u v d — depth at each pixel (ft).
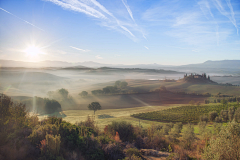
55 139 30.32
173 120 189.67
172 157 41.93
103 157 36.40
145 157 42.37
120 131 67.82
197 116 210.18
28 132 37.11
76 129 49.11
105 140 45.39
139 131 71.26
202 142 65.82
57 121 51.47
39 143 32.45
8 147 27.84
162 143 62.80
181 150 44.83
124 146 49.85
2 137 29.78
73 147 36.73
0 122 38.40
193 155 45.14
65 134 42.14
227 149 30.63
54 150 29.55
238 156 29.30
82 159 32.19
